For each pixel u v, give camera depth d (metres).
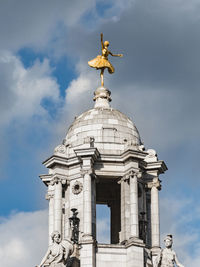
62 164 98.88
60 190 98.19
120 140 99.88
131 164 97.44
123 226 96.62
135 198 96.38
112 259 94.19
